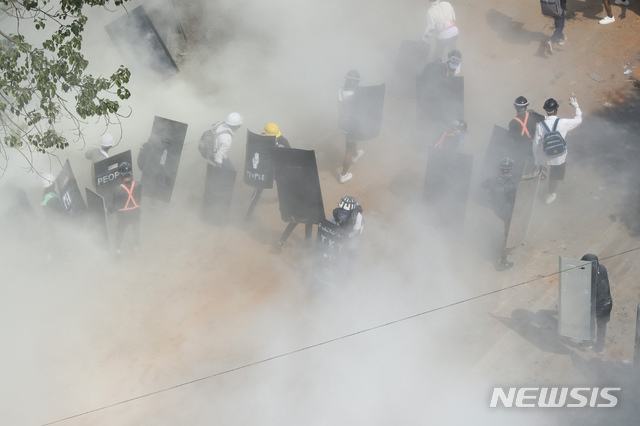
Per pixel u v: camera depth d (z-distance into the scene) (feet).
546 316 41.75
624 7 66.54
